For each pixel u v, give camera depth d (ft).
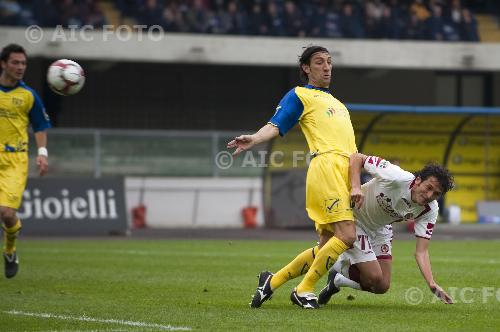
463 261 201.16
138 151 369.09
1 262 185.78
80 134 359.66
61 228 310.04
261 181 381.40
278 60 414.62
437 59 427.74
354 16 431.02
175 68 433.89
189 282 152.97
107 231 315.37
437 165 112.78
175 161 374.22
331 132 116.88
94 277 160.45
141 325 103.65
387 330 99.86
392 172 114.42
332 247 114.32
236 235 317.83
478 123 375.66
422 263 115.65
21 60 141.90
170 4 414.21
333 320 107.45
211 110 440.04
